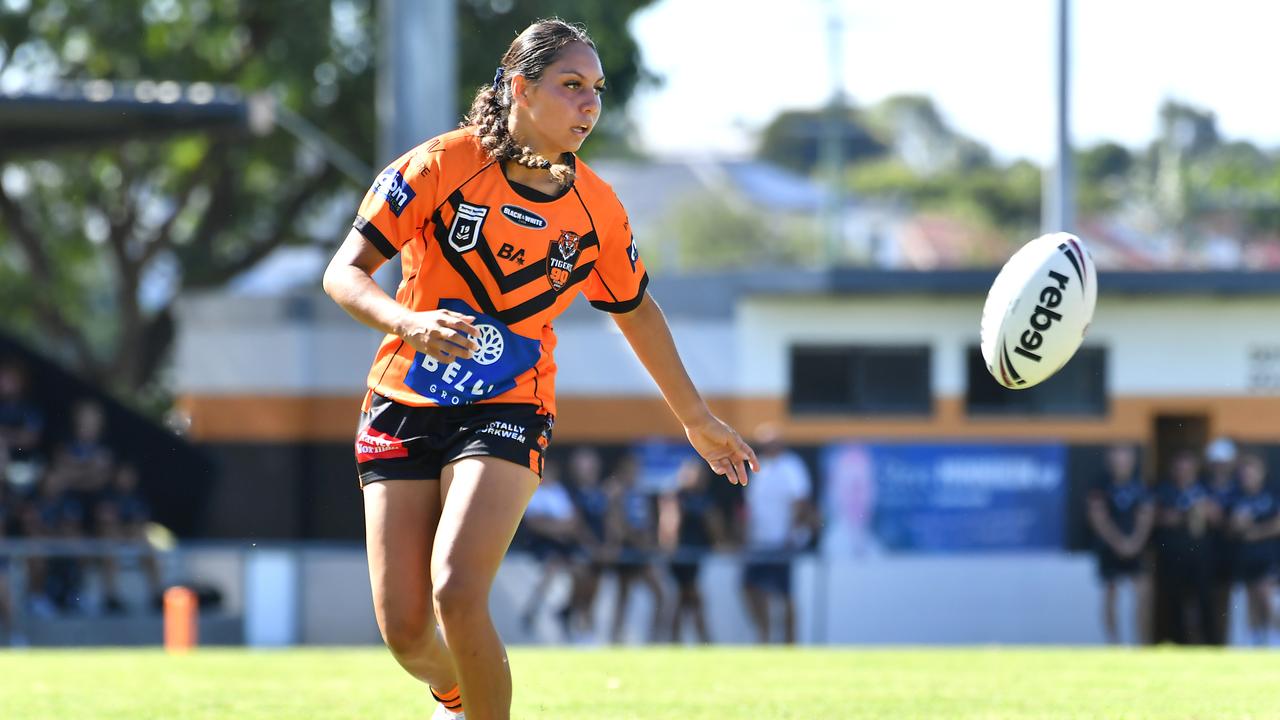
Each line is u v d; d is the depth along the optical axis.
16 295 115.50
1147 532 56.06
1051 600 57.56
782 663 30.67
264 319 76.38
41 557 50.53
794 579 53.78
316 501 76.00
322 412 76.12
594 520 54.50
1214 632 56.06
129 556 51.56
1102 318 74.50
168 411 112.62
